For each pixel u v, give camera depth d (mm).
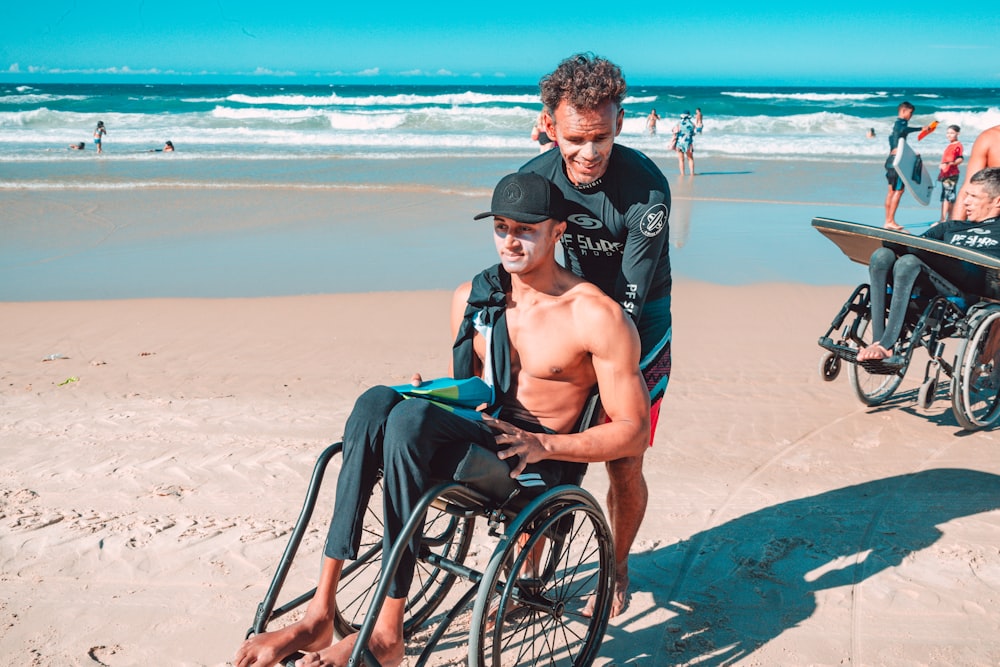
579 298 2934
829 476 4988
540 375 3021
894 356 5410
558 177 3359
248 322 8195
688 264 10469
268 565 4027
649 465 5145
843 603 3723
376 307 8664
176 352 7348
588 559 4172
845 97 61125
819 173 20188
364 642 2604
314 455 5262
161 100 50344
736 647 3445
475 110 39125
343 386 6504
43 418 5871
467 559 4051
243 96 56938
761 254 11047
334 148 26641
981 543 4191
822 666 3309
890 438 5543
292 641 2688
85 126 37281
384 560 2652
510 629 3613
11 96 58906
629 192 3248
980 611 3645
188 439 5508
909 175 12758
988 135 6309
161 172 20109
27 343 7598
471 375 3193
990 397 6234
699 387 6461
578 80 2975
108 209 14898
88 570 3969
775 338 7648
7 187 17078
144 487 4832
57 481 4902
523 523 2764
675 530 4375
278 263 10867
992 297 5535
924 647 3414
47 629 3521
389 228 13297
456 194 16625
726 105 49938
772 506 4621
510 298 3039
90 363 7062
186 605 3701
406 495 2672
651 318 3629
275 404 6137
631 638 3531
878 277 5562
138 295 9305
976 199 5562
